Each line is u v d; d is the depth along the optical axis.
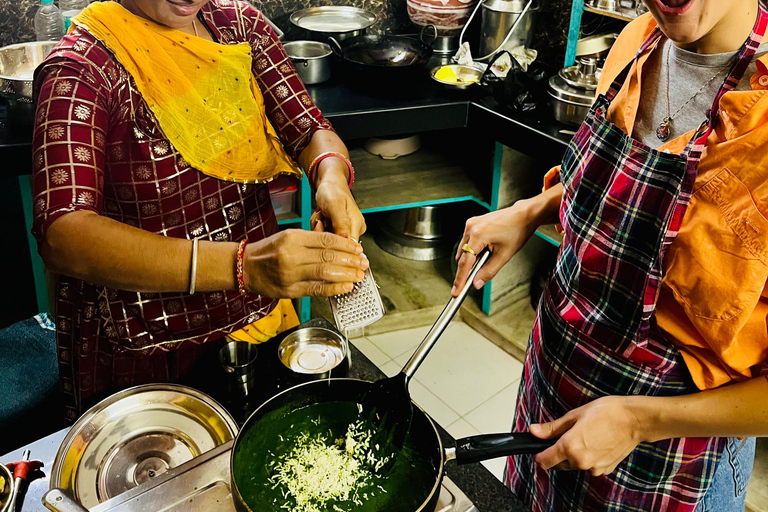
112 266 1.09
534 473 1.43
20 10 2.49
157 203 1.33
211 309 1.45
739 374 1.03
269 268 1.06
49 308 2.43
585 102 2.25
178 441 1.15
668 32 0.93
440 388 2.67
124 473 1.10
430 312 3.00
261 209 1.50
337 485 0.99
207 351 1.54
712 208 0.96
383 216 3.31
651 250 1.05
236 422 1.19
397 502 0.97
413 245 3.26
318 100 2.49
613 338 1.15
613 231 1.10
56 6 2.51
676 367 1.10
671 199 1.01
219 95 1.34
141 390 1.20
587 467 1.01
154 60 1.24
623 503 1.23
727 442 1.17
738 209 0.93
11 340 1.98
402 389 1.02
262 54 1.46
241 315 1.51
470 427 2.49
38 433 1.82
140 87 1.23
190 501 0.98
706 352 1.06
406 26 3.21
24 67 2.28
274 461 1.02
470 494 1.08
